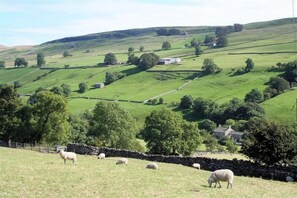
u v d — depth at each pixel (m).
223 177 34.12
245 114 180.88
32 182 30.11
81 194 27.38
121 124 103.75
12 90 90.81
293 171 48.06
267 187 38.25
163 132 98.62
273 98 194.62
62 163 41.94
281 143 52.44
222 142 152.88
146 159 60.88
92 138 102.88
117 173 37.31
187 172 44.34
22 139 87.81
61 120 89.06
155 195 28.62
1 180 30.08
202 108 193.75
